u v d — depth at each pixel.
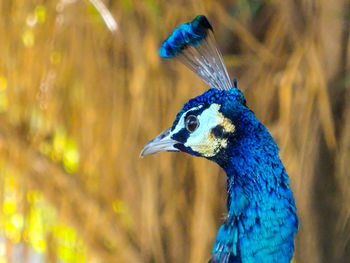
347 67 6.69
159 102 6.86
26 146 7.16
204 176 6.89
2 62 7.20
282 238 4.06
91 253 7.22
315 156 6.71
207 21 4.50
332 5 6.65
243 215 4.15
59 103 7.11
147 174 7.01
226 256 4.19
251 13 7.12
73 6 6.90
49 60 7.04
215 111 4.27
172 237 7.14
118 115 6.96
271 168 4.13
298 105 6.64
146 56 6.83
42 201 7.37
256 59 6.95
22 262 7.37
